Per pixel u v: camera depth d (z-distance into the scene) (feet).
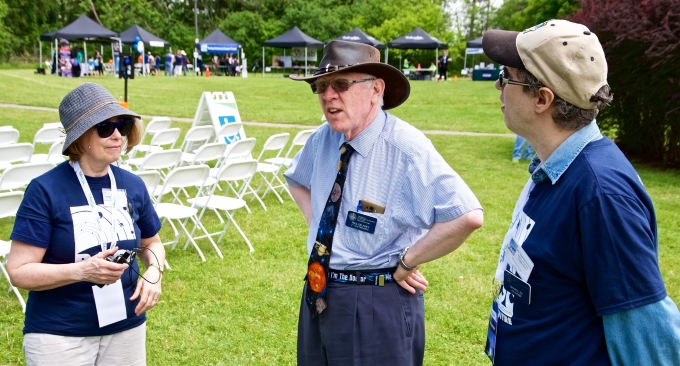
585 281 5.59
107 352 8.21
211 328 14.05
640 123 37.81
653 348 5.24
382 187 7.54
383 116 7.77
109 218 8.10
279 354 12.94
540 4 111.86
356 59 7.41
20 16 144.46
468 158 38.11
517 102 6.04
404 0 174.91
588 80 5.59
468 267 18.29
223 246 20.17
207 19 196.54
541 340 5.89
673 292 16.43
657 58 32.81
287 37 124.06
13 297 15.38
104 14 166.50
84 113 7.68
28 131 43.62
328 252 7.75
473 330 14.16
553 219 5.73
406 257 7.54
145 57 125.70
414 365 8.14
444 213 7.19
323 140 8.41
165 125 34.47
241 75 134.41
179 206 19.76
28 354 7.84
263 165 27.37
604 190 5.37
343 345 7.72
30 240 7.57
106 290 8.00
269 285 16.67
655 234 5.63
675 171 35.09
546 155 6.07
